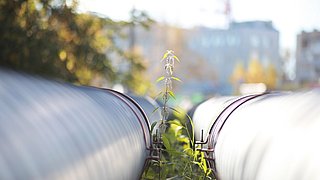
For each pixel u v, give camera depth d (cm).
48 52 966
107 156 191
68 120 169
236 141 227
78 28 1094
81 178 151
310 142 136
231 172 218
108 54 1253
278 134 166
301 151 138
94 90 294
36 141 132
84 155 162
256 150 182
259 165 169
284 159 146
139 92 1391
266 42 9538
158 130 390
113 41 1284
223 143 262
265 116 202
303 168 130
